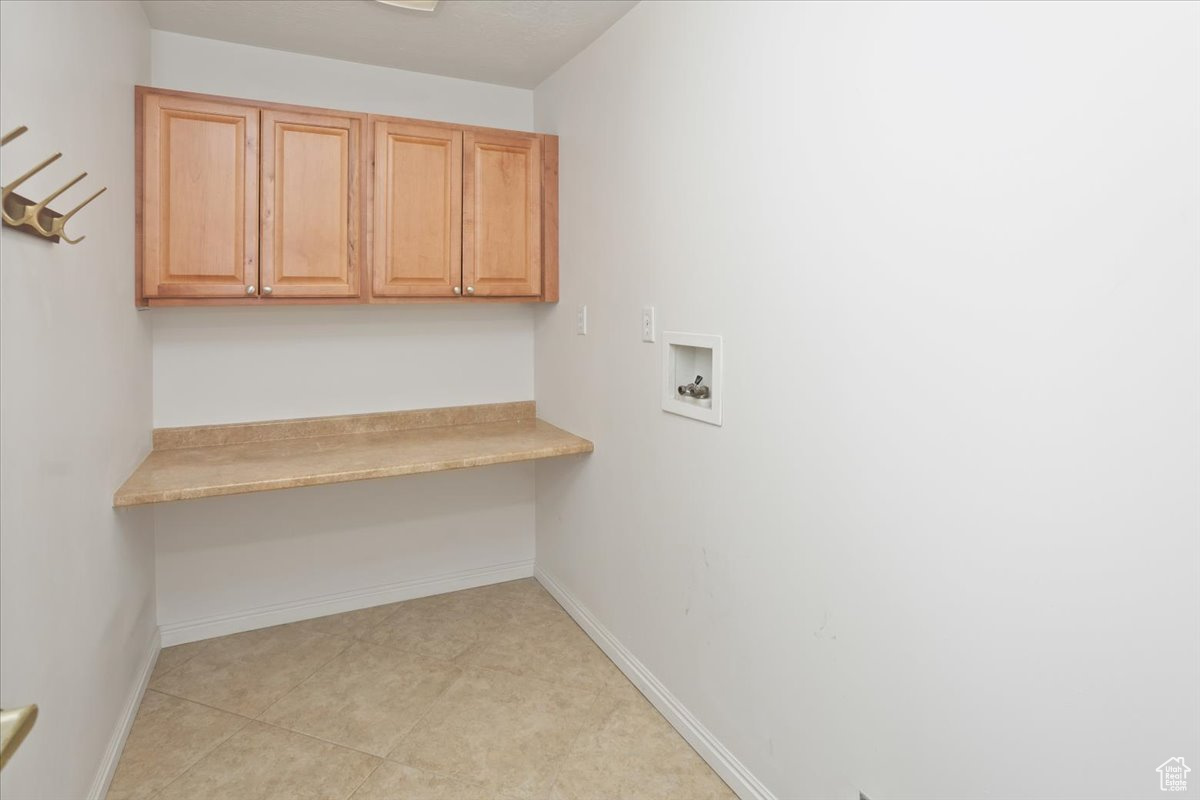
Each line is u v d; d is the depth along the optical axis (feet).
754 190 5.52
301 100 8.72
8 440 3.79
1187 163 2.86
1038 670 3.52
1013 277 3.56
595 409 8.58
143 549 7.61
